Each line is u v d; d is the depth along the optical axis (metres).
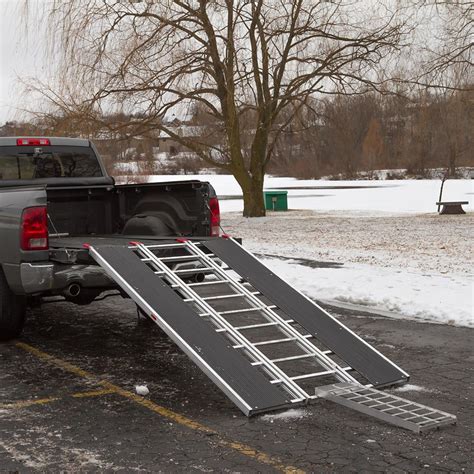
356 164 72.50
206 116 24.16
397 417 4.93
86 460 4.32
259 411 5.07
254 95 24.31
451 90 22.00
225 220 24.08
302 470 4.14
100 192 8.41
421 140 27.34
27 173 8.36
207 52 21.52
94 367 6.52
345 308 9.41
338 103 26.83
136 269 6.25
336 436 4.71
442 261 13.20
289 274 11.94
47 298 10.20
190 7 21.34
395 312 9.12
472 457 4.34
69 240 7.65
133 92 21.03
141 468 4.19
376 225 21.05
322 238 17.67
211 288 10.54
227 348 5.60
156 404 5.42
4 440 4.68
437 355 6.91
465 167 65.00
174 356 6.90
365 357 6.08
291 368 6.46
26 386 5.93
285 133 27.94
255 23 22.61
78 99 20.30
